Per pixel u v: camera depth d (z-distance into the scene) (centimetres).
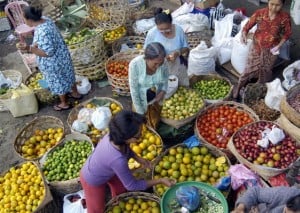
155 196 380
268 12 467
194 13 632
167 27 443
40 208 386
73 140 457
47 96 553
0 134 536
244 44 515
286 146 397
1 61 664
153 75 410
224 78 526
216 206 349
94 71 586
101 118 458
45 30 462
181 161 421
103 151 315
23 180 417
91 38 558
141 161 377
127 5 629
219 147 434
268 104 478
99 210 369
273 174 381
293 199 248
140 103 430
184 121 459
